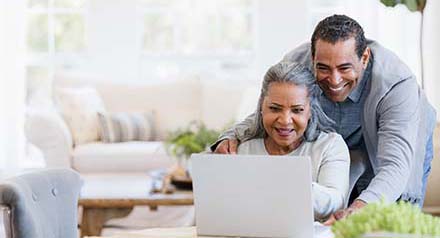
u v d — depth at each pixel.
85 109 5.82
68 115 5.76
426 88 5.13
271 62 6.42
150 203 4.00
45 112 5.68
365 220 1.38
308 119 2.18
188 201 4.00
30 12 6.46
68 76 6.20
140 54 6.52
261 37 6.43
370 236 1.30
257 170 1.86
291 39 6.40
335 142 2.24
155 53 6.55
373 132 2.44
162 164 5.48
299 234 1.89
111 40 6.45
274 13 6.41
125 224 5.13
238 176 1.88
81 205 3.99
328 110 2.40
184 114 6.12
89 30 6.45
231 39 6.53
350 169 2.48
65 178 2.44
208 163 1.89
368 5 5.99
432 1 5.09
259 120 2.30
